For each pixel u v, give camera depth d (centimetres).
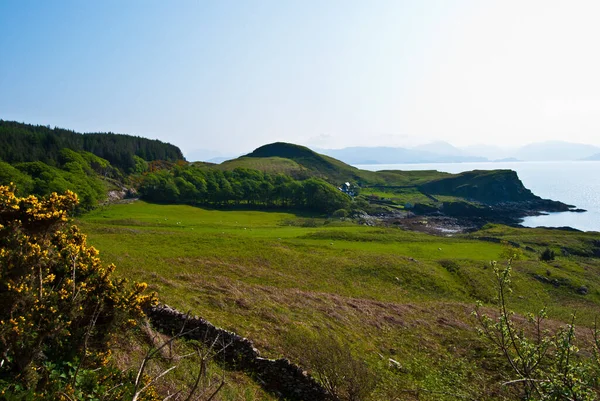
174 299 2191
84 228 4700
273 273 3844
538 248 7400
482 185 19400
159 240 4431
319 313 2691
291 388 1534
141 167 18475
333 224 9762
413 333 2669
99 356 900
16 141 14050
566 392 746
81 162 13150
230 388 1329
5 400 620
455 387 1321
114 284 1101
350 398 1470
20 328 717
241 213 11962
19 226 906
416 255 5631
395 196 19525
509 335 960
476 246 6581
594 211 16000
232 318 2153
